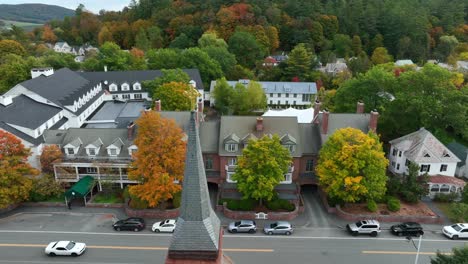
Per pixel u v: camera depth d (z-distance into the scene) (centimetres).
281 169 4822
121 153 5462
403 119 6419
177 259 1916
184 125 5666
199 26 14638
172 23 14875
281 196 5175
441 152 5456
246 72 11756
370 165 4697
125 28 16312
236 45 13038
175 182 5006
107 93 9406
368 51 14350
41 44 16638
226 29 14250
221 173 5469
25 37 17200
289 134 5459
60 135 5781
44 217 4869
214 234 1934
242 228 4544
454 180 5356
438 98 6331
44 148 5297
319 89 11162
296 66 11956
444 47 13988
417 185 5162
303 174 5578
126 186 5534
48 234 4494
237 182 5044
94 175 5434
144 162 4675
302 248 4262
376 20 14812
